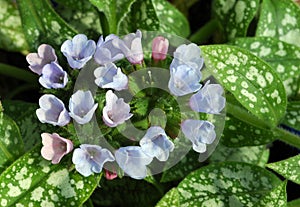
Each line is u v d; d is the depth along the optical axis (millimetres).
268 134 334
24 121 342
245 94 320
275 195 306
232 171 328
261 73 320
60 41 330
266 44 346
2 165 314
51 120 287
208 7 402
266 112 325
